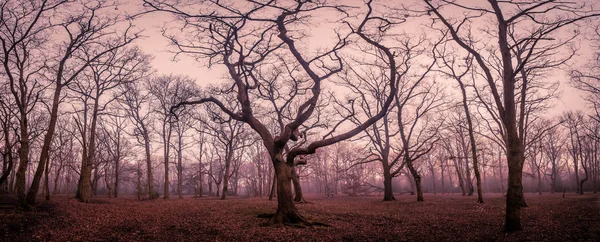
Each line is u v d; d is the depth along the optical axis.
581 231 12.11
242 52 15.38
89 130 40.38
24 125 19.45
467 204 28.41
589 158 62.31
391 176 37.81
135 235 13.40
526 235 11.92
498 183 78.50
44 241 12.11
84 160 31.94
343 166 72.06
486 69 14.84
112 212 20.53
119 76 29.77
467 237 12.83
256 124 17.14
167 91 41.84
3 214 15.88
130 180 63.62
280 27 16.23
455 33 14.98
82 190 29.73
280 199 16.08
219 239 12.80
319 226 15.73
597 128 48.00
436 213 21.50
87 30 20.64
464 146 52.06
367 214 20.53
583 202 24.83
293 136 17.86
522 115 24.75
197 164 59.72
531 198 35.91
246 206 24.77
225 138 44.16
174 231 14.17
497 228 14.41
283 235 13.51
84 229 14.39
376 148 39.06
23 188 18.42
